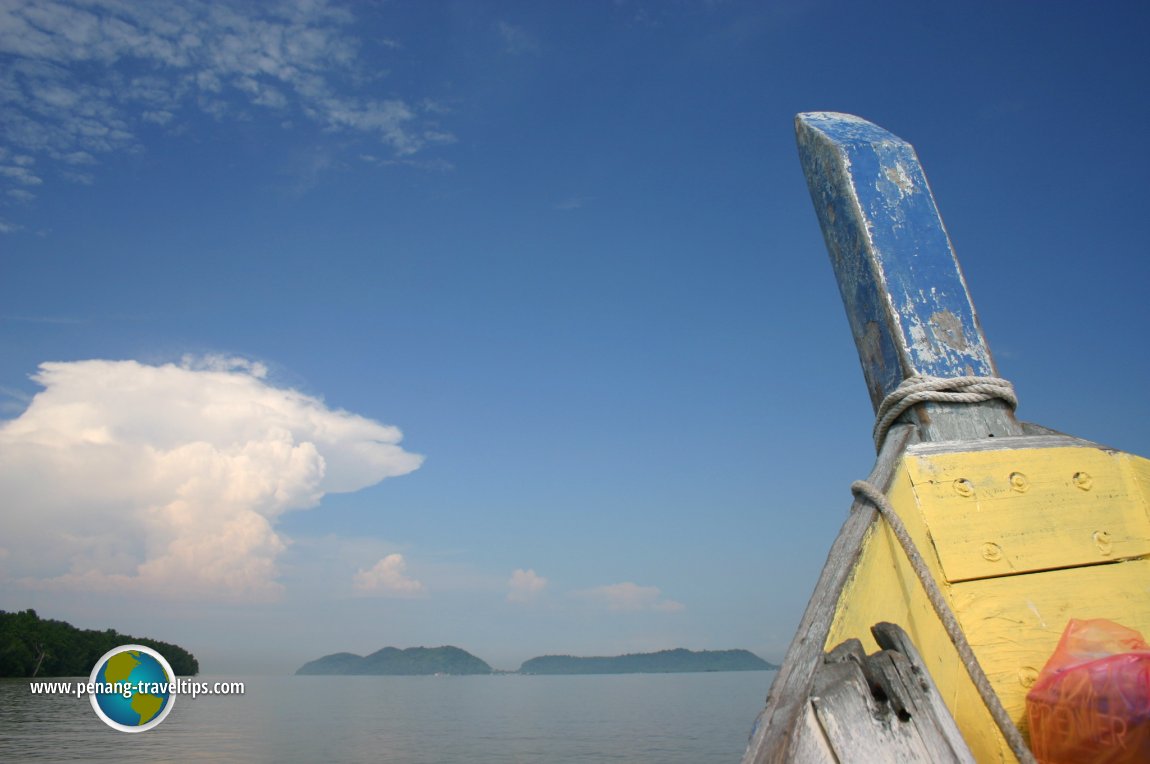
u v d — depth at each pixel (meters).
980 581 2.36
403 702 107.06
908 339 3.06
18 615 87.12
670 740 47.22
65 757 34.38
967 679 2.14
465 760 36.56
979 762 2.00
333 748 42.06
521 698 120.44
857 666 1.55
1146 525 2.56
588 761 36.00
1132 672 1.69
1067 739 1.77
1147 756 1.61
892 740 1.46
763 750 1.48
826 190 3.57
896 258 3.23
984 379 2.88
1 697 68.69
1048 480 2.60
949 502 2.51
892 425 3.00
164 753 37.16
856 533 2.27
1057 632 2.27
